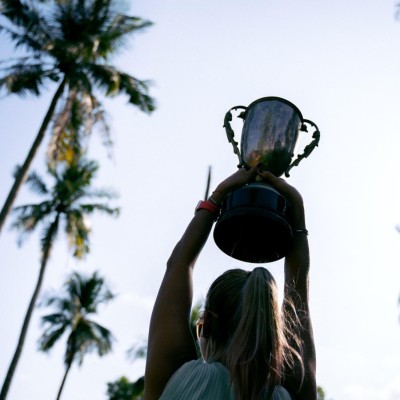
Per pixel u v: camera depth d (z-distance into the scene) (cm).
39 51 2170
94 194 3169
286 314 198
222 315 187
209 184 445
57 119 2120
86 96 2206
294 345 192
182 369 174
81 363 3744
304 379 187
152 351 180
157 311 185
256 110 283
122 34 2222
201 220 208
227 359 173
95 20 2191
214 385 169
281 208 227
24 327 2630
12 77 2100
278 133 274
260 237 229
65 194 3077
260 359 172
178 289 188
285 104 283
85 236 3127
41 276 2858
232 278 192
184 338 181
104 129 2209
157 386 177
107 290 3856
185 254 196
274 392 175
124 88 2295
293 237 225
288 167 277
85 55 2191
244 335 174
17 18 2141
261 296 179
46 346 3719
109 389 6391
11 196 1973
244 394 168
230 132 287
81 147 2205
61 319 3738
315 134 285
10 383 2495
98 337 3784
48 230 3027
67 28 2194
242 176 230
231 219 227
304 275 217
